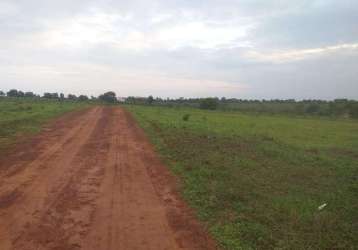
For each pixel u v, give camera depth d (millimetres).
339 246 6695
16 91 116500
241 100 130250
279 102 121562
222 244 6477
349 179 12555
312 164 14984
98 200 8805
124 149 16625
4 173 11195
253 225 7402
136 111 52531
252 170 12836
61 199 8766
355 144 23906
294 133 29891
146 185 10328
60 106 58094
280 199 9391
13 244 6152
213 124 32844
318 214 8422
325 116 68250
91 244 6285
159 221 7535
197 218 7773
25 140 18281
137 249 6164
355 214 8773
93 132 23125
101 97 126188
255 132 27766
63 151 15516
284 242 6668
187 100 115375
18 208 8016
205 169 12266
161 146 17547
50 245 6164
